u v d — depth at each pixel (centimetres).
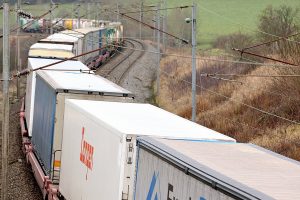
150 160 2108
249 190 1512
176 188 1888
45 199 3519
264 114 5547
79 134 2947
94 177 2616
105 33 12200
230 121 5769
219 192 1622
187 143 2181
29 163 4594
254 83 6600
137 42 17188
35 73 4762
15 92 10181
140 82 10200
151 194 2072
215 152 2038
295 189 1575
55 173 3428
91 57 9825
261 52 7712
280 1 18075
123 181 2259
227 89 6969
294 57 5400
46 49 6328
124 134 2248
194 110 4766
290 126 5131
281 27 8044
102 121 2539
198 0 19988
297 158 4425
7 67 3741
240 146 2238
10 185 4306
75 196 2952
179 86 8550
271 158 2023
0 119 7200
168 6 17650
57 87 3409
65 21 14462
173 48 15012
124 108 3034
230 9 18450
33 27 15112
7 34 3728
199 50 12406
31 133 4891
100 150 2544
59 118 3409
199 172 1738
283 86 5525
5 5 3703
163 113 2981
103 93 3469
